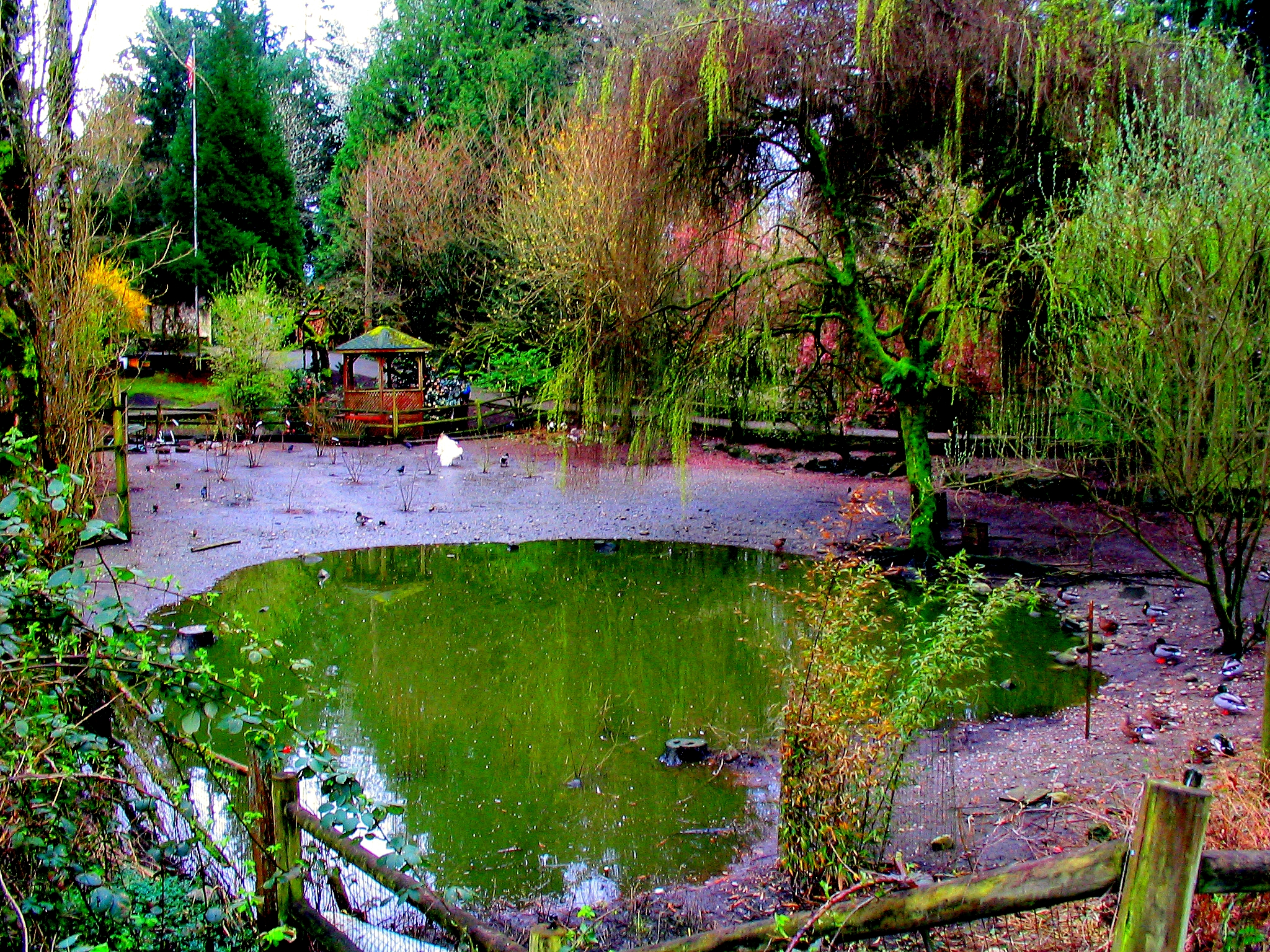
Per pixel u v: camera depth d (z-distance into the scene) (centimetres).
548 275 1775
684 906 443
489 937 307
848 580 497
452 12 3162
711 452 2053
